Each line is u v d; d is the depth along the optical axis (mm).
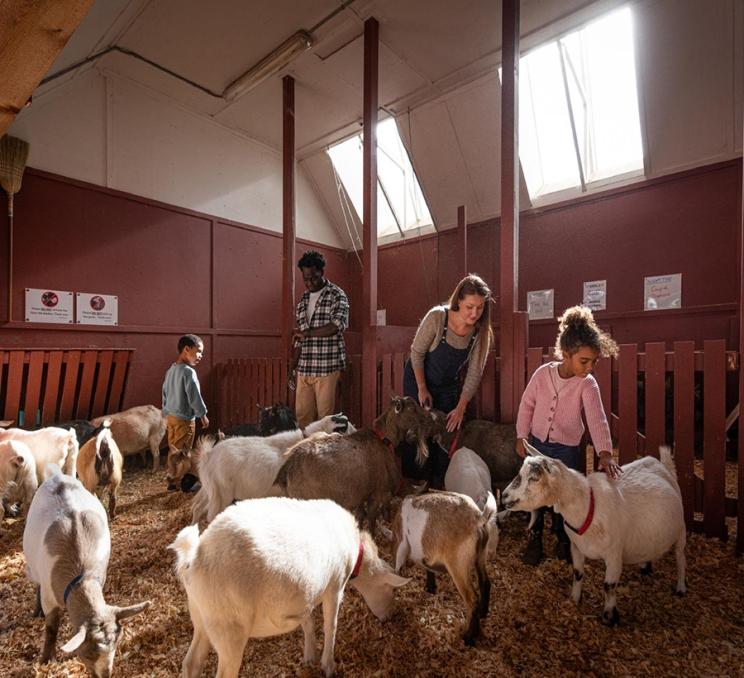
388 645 2232
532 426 2988
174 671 2102
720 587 2689
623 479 2625
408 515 2496
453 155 7637
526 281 7461
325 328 4629
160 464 6047
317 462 3021
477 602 2273
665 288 6141
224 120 7547
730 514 3287
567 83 6305
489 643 2234
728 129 5566
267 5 5230
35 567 2270
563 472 2375
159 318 6773
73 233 5922
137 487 4973
